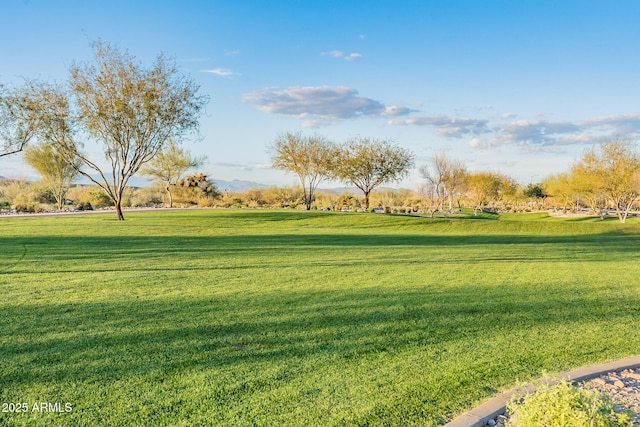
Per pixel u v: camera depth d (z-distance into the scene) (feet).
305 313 21.89
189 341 17.26
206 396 12.69
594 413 9.46
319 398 12.72
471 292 28.22
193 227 80.64
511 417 11.22
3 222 79.25
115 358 15.31
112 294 25.18
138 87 83.66
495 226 115.65
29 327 18.53
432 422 11.49
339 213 126.41
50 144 85.61
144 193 199.41
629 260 49.73
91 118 82.48
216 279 30.94
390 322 20.63
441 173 164.66
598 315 22.84
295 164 170.50
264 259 42.55
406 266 40.04
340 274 34.42
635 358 16.11
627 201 156.66
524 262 45.55
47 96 81.82
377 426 11.28
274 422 11.37
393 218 120.37
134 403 12.21
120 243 52.70
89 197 163.43
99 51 80.94
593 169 136.98
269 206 195.52
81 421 11.25
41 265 35.47
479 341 18.12
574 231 108.47
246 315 21.24
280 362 15.35
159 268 35.35
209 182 192.54
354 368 14.97
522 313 22.94
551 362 15.85
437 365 15.35
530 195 257.34
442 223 116.98
